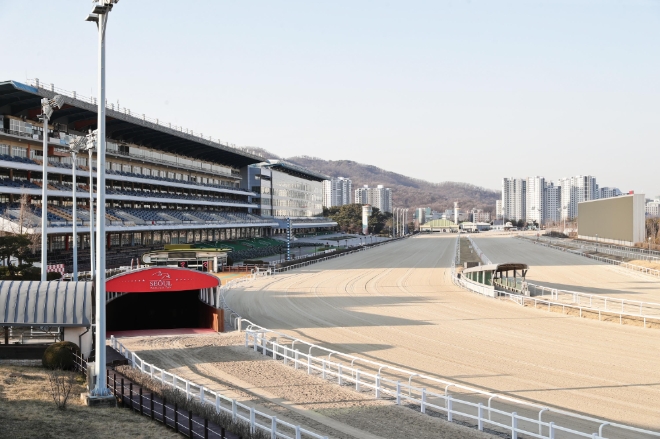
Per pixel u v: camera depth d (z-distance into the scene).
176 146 114.94
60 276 54.81
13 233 59.50
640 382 26.39
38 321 29.23
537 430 20.28
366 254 124.62
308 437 19.05
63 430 17.78
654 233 132.62
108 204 92.44
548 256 109.88
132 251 87.12
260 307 51.09
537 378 27.19
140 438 17.56
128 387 23.72
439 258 111.06
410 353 32.56
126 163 100.44
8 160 70.06
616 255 104.00
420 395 24.59
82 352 29.95
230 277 76.50
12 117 74.12
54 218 71.69
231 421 18.69
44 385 23.38
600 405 23.08
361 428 20.12
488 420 19.69
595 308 45.72
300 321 43.91
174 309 50.66
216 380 26.67
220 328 40.47
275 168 172.25
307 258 103.31
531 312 47.06
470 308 49.56
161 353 32.62
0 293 29.61
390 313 47.31
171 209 110.25
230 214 134.75
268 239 147.62
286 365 29.80
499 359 31.00
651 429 20.27
